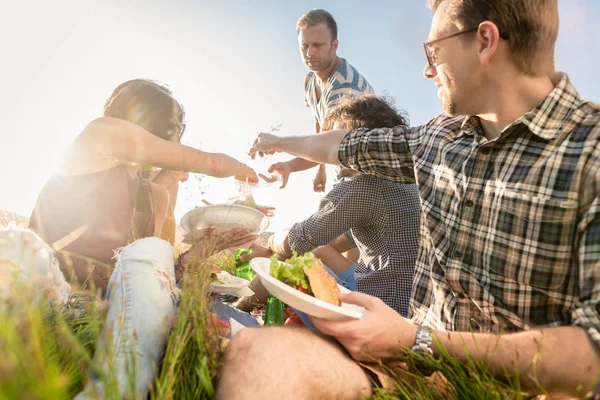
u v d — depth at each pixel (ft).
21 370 3.11
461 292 6.72
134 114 9.45
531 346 5.10
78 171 8.30
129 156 8.46
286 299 5.55
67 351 4.81
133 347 4.83
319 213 10.42
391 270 9.66
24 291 4.63
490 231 6.40
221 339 5.46
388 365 5.78
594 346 4.87
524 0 6.04
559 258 5.85
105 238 8.17
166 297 5.49
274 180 11.41
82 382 4.72
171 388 4.67
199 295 5.61
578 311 5.12
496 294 6.36
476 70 6.58
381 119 10.73
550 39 6.27
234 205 8.26
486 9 6.31
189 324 5.16
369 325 5.46
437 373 5.60
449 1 6.83
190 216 8.32
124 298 5.26
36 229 8.17
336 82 19.79
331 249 11.85
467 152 7.07
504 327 6.32
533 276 6.03
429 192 7.60
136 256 5.60
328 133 10.14
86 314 5.87
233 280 9.43
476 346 5.37
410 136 8.50
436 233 7.24
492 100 6.66
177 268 7.67
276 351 5.12
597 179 5.46
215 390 5.01
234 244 8.43
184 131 10.29
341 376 5.28
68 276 7.74
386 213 9.88
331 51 19.92
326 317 5.47
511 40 6.26
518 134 6.32
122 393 4.53
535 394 5.23
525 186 6.07
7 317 4.21
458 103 6.97
